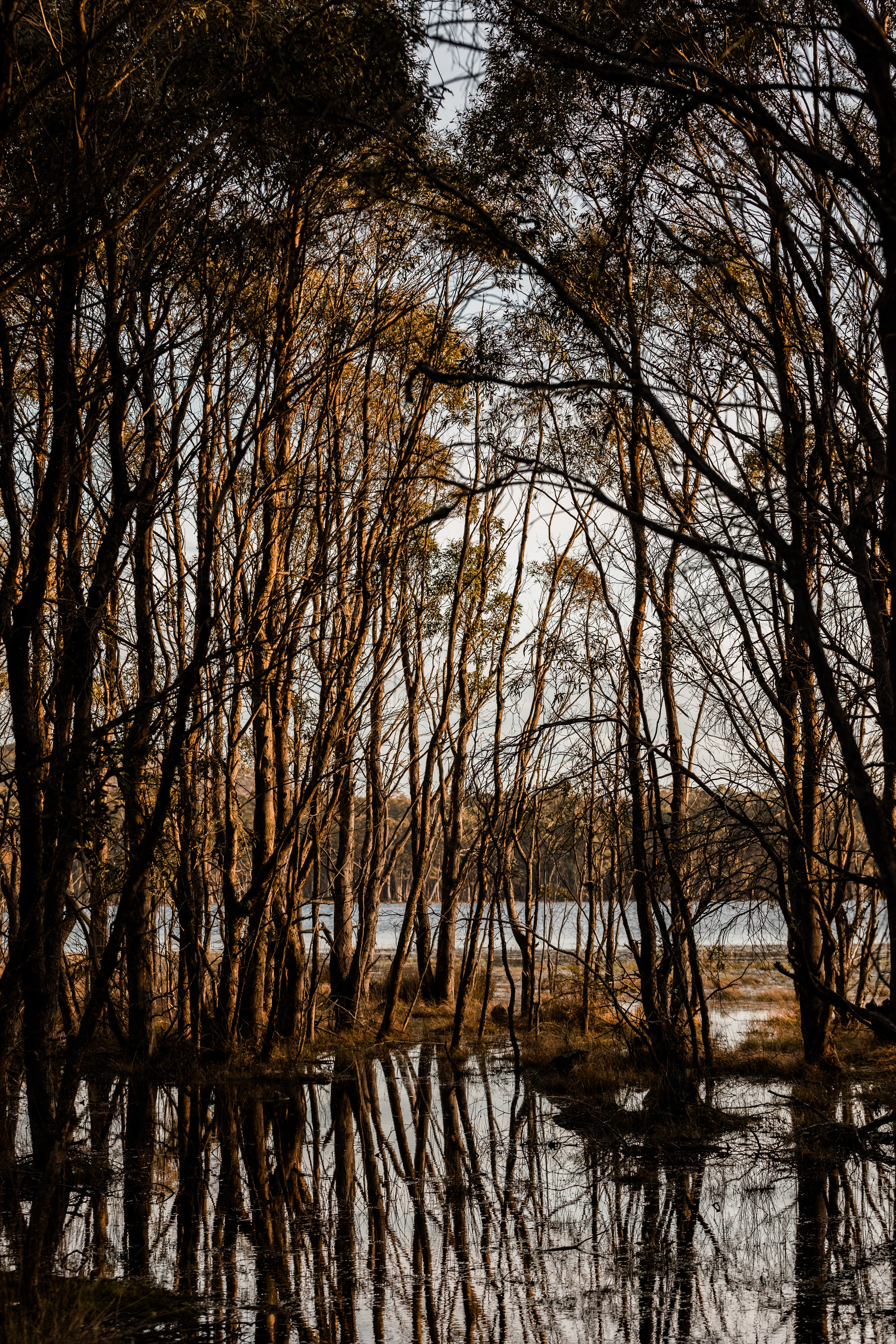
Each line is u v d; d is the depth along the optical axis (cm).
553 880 2691
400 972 2458
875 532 714
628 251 1228
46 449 1166
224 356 1378
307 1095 1792
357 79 847
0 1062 925
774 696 1300
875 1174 1234
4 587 962
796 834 1176
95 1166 1260
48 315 1084
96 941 1920
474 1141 1424
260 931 2092
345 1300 827
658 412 445
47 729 1216
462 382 481
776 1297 827
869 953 2108
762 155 809
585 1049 2122
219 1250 959
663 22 814
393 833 3022
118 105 908
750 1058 1916
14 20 711
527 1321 783
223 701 975
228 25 884
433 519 455
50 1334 681
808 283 723
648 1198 1136
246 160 980
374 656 2439
